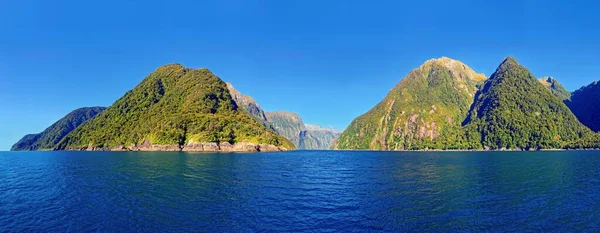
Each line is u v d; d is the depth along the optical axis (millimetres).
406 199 42500
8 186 51156
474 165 98438
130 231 28891
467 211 36125
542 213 35219
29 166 89375
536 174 70062
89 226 30234
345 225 30969
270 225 30797
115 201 39938
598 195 44844
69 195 43531
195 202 39688
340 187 52250
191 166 85312
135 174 66125
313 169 84438
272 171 76188
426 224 31344
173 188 49125
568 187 51500
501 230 29594
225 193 45625
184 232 28641
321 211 36062
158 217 33062
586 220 32562
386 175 70000
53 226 30281
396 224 31344
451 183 56375
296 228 30000
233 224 30953
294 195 44938
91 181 55938
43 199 41156
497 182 57375
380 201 41281
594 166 90625
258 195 44562
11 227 29984
